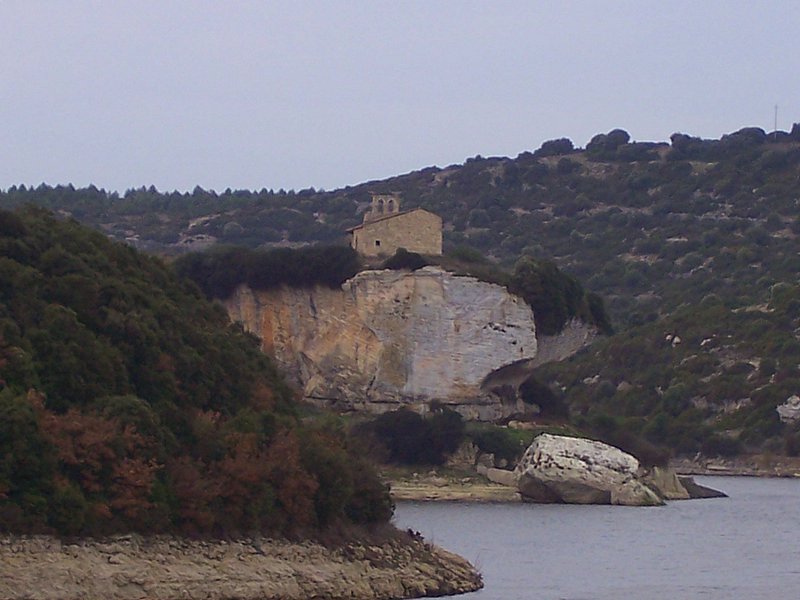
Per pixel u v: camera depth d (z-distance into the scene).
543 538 125.94
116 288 83.50
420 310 189.00
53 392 74.94
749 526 147.12
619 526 140.88
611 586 96.75
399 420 179.00
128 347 80.81
